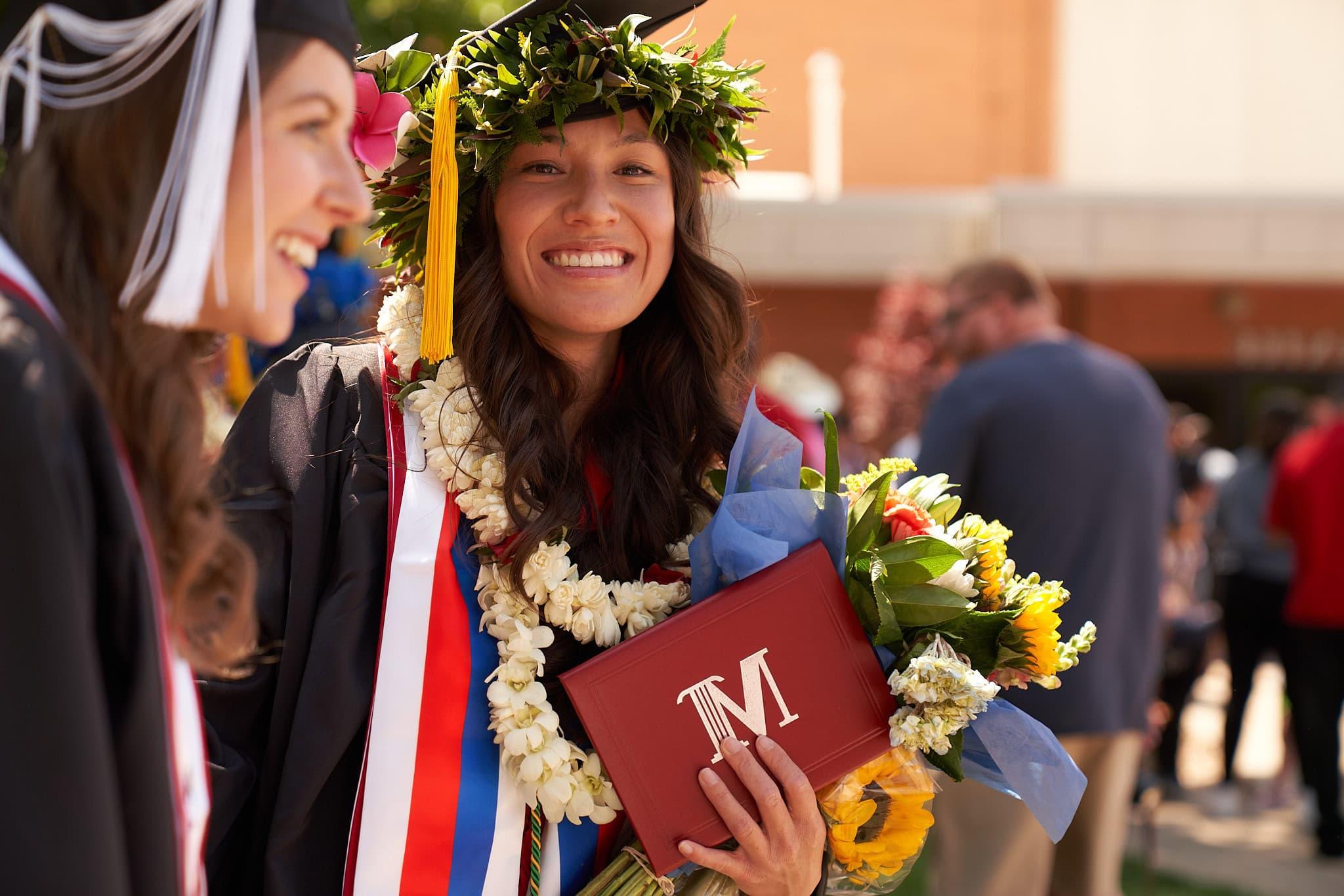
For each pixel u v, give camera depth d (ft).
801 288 41.27
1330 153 45.09
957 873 11.15
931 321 32.30
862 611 5.36
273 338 3.48
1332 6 44.52
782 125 42.55
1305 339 42.65
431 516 5.19
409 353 5.49
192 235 3.10
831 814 5.27
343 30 3.47
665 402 5.99
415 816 4.95
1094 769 11.34
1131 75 44.55
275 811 5.00
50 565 2.83
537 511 5.29
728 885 5.19
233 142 3.26
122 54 3.15
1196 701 29.50
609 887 5.10
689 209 5.94
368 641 5.11
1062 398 11.16
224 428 4.35
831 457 5.54
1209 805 19.97
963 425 11.42
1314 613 17.79
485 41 5.61
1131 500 11.15
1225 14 44.60
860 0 43.50
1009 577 5.46
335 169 3.49
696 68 5.71
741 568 5.34
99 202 3.17
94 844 2.87
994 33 44.16
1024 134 44.37
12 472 2.80
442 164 5.28
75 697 2.86
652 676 5.03
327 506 5.28
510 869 5.09
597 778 5.11
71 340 3.11
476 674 5.13
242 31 3.18
